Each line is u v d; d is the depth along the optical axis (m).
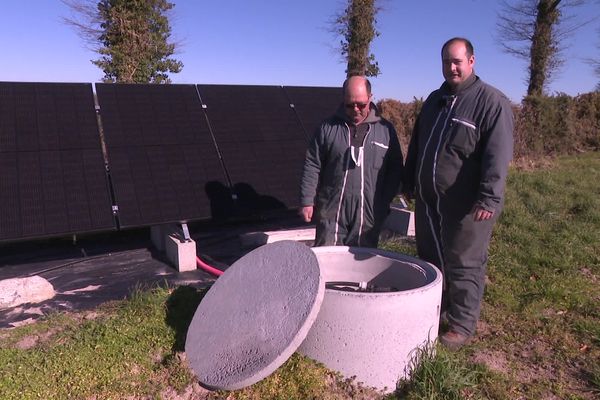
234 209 5.16
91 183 4.92
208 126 5.98
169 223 4.89
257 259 3.57
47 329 3.65
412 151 3.87
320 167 3.88
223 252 5.68
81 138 5.28
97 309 4.03
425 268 3.45
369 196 3.77
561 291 4.53
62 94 5.69
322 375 3.04
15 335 3.54
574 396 3.10
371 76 14.35
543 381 3.26
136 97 6.02
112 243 5.91
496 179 3.13
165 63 16.73
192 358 3.18
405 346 3.01
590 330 3.90
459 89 3.31
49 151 5.05
